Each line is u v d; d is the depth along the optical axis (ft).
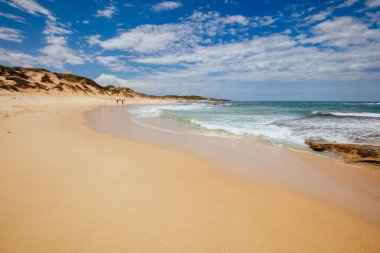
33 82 195.72
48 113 63.36
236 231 11.68
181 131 44.57
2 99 98.02
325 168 22.80
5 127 35.88
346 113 94.02
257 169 22.13
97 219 12.11
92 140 31.91
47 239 10.41
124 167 20.68
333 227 12.51
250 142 34.50
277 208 14.38
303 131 43.34
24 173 17.84
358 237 11.71
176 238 10.90
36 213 12.39
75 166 20.11
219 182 18.40
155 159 24.14
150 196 15.14
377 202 15.76
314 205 15.01
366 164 24.08
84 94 242.58
